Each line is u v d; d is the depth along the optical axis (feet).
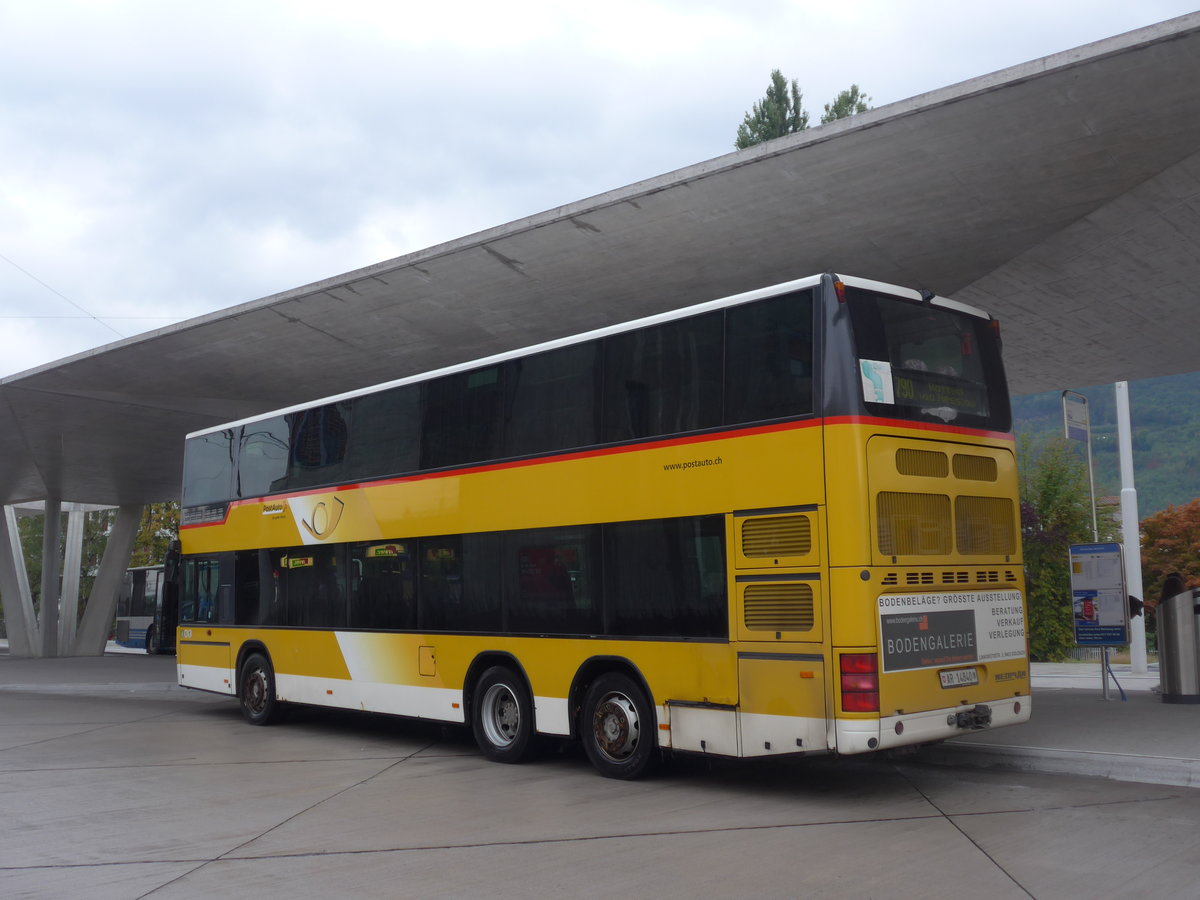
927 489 28.73
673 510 31.19
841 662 26.66
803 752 27.35
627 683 32.50
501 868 22.44
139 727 50.60
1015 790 29.99
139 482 114.62
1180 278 46.70
